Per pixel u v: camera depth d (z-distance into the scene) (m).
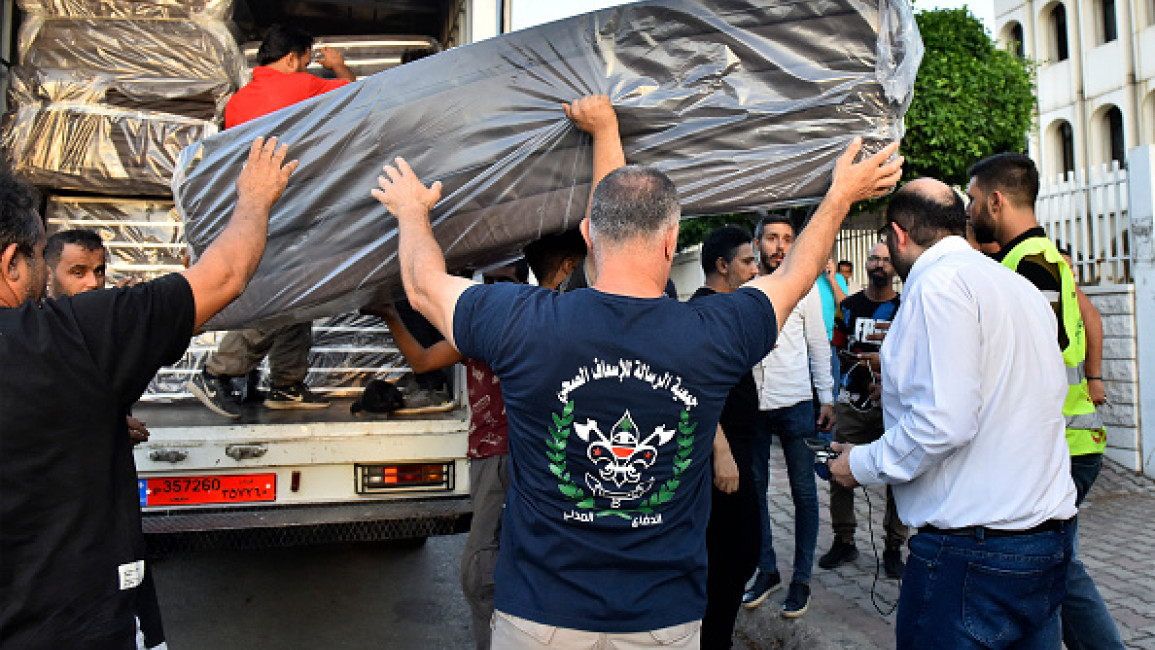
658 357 1.63
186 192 2.55
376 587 4.29
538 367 1.64
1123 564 4.02
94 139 3.75
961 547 1.96
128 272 3.87
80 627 1.46
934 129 7.21
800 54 2.21
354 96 2.37
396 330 3.01
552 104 2.29
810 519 3.60
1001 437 1.96
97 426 1.52
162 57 3.97
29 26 3.88
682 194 2.28
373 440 3.13
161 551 2.84
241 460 3.04
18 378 1.44
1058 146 17.69
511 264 3.43
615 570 1.64
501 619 1.72
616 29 2.26
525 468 1.71
